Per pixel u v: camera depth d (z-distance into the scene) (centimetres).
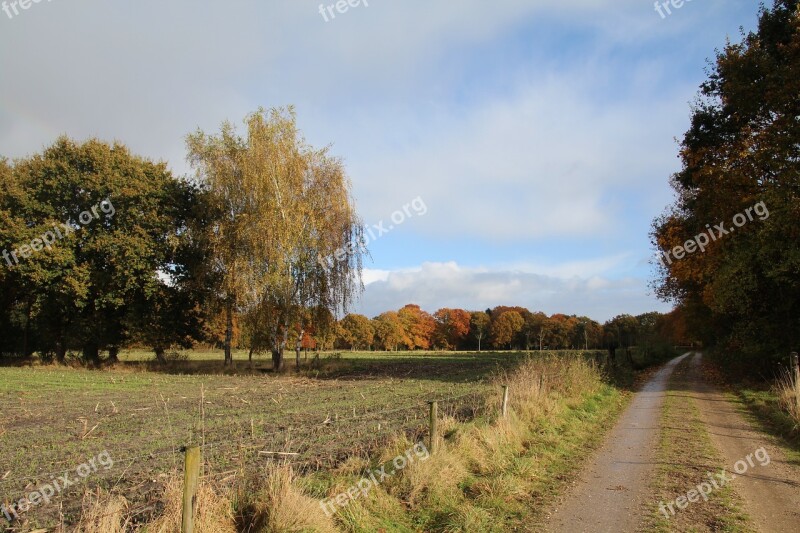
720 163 2198
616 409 1554
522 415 1156
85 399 1827
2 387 2233
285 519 542
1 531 584
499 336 11338
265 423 1262
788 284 1958
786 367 1936
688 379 2567
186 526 476
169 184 3578
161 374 3078
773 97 1842
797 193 1861
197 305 3784
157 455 927
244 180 2925
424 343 10938
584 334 11025
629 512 659
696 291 3069
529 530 606
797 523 616
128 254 3114
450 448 848
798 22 1780
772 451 976
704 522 621
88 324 3550
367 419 1269
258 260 2912
